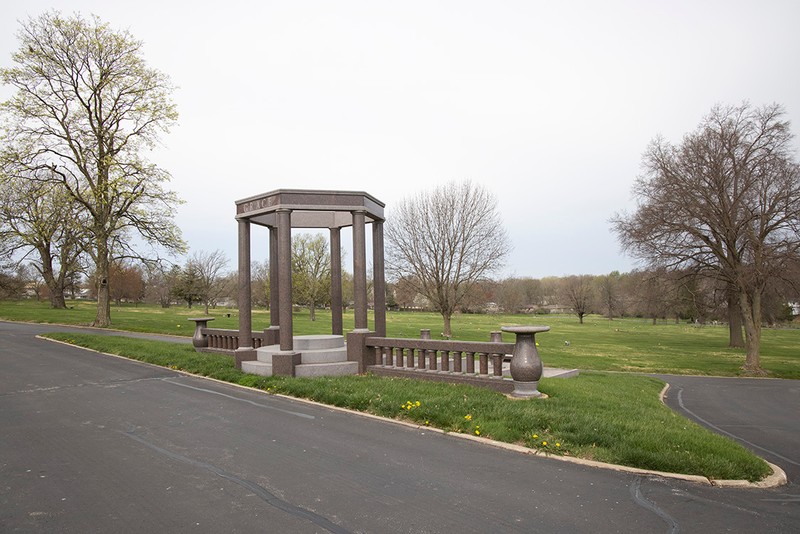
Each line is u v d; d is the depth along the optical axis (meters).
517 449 6.75
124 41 28.61
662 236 28.19
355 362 12.36
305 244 52.78
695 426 8.88
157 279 73.38
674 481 5.73
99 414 8.71
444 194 37.19
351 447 6.86
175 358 14.56
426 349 11.24
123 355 16.08
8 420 8.28
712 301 32.69
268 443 7.02
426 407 8.44
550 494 5.23
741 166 25.97
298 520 4.56
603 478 5.75
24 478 5.63
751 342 25.88
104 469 5.94
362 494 5.20
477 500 5.05
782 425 12.36
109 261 31.28
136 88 29.25
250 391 10.81
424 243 37.00
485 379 10.12
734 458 6.39
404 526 4.45
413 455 6.52
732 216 26.36
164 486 5.39
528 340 9.47
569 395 9.71
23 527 4.38
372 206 13.31
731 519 4.71
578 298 81.81
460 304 39.16
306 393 10.05
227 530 4.34
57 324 30.27
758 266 25.17
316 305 75.38
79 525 4.43
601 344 37.78
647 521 4.61
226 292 76.12
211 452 6.61
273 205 12.38
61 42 27.36
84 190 31.69
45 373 12.95
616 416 8.19
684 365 26.67
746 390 19.27
